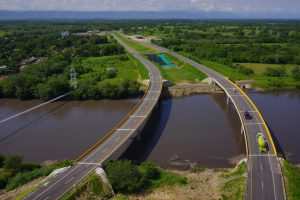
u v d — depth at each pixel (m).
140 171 87.31
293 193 73.19
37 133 124.19
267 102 153.62
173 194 78.88
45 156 105.06
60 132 124.31
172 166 95.25
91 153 94.94
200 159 98.62
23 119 140.75
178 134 117.81
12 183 86.00
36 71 195.88
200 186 82.12
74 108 154.00
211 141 111.00
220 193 77.62
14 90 170.38
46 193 76.75
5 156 99.81
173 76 198.38
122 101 162.62
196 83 182.25
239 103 134.75
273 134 113.06
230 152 102.50
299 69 190.38
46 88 164.50
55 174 85.38
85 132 123.12
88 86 168.38
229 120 131.75
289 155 97.94
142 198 77.94
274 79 183.75
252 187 75.81
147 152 104.12
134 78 193.50
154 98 144.75
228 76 186.38
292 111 139.38
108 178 81.81
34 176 88.62
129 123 115.25
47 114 146.50
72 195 75.56
